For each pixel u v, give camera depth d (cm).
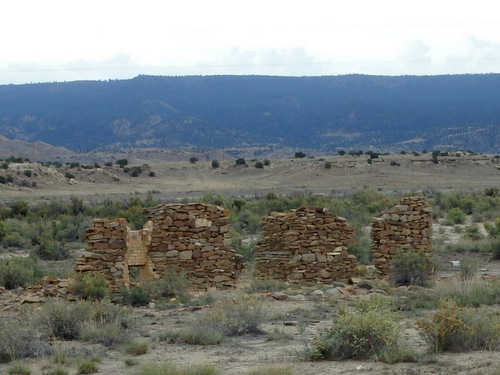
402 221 2928
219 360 1448
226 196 10094
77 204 6925
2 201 9094
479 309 1950
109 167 14912
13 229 5009
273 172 14700
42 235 4806
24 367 1377
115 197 10212
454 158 14488
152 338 1705
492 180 12925
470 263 3000
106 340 1644
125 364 1432
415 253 2762
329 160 14862
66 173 12938
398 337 1479
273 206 6600
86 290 2227
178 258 2569
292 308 2145
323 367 1335
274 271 2797
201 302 2245
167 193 11250
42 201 9206
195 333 1666
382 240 2934
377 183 12262
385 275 2914
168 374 1261
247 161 16075
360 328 1426
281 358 1426
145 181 14175
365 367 1311
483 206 6844
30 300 2223
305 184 12688
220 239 2628
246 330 1777
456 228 5075
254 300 2075
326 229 2770
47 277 2450
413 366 1309
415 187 11419
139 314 2066
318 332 1714
